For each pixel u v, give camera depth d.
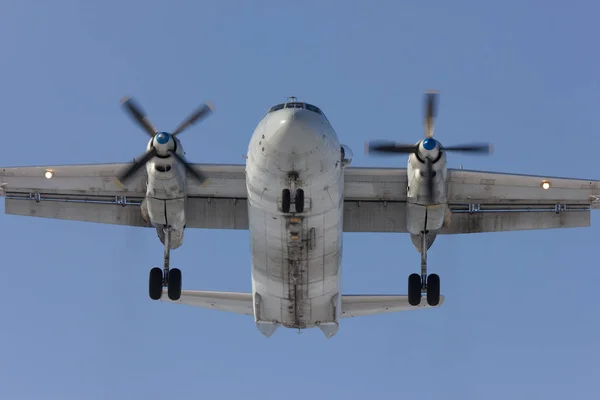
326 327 92.88
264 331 93.75
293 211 79.88
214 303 93.44
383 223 94.56
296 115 73.88
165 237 89.62
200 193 92.50
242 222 94.62
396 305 94.12
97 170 90.38
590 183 90.12
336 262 86.75
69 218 96.12
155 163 83.44
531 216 95.50
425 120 86.00
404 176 88.94
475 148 86.56
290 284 88.00
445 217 89.06
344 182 89.69
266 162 75.50
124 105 87.06
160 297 91.88
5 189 93.62
